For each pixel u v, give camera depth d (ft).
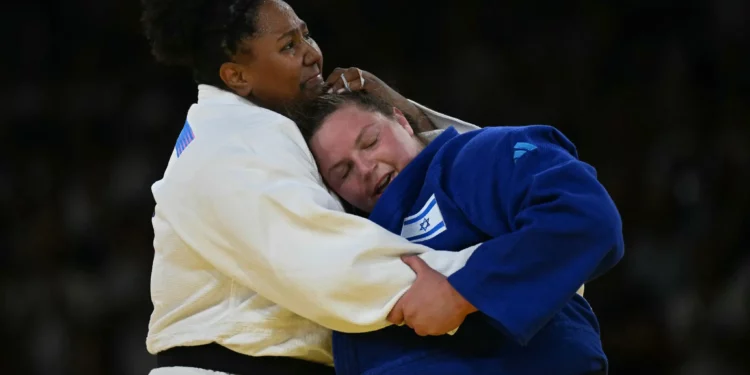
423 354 28.53
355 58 94.68
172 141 90.58
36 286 85.30
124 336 81.82
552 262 26.68
